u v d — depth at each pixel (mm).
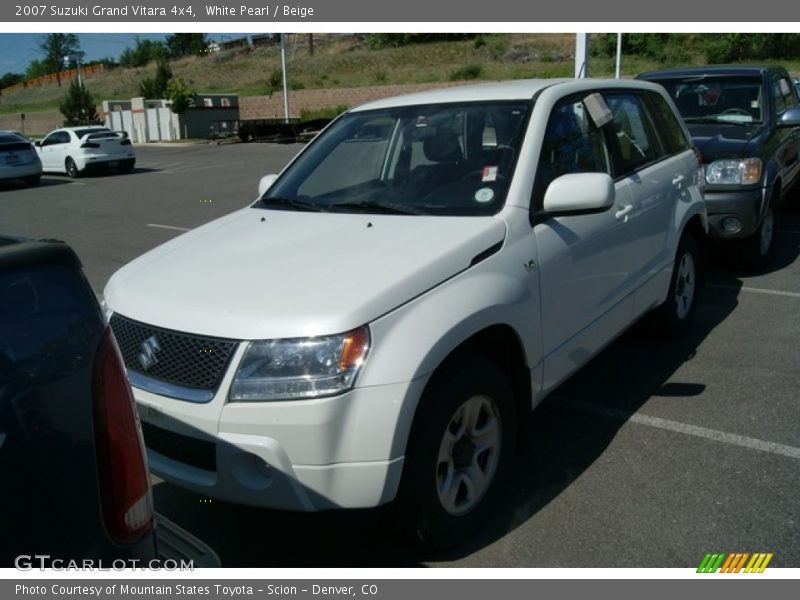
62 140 22875
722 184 6758
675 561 3137
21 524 1734
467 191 3715
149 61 87375
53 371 1799
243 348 2824
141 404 2982
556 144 3984
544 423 4438
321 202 4105
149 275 3443
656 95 5484
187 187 17938
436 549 3150
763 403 4574
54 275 1881
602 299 4191
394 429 2789
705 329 5926
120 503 1898
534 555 3211
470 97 4266
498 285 3271
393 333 2873
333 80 61844
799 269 7527
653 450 4062
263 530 3492
